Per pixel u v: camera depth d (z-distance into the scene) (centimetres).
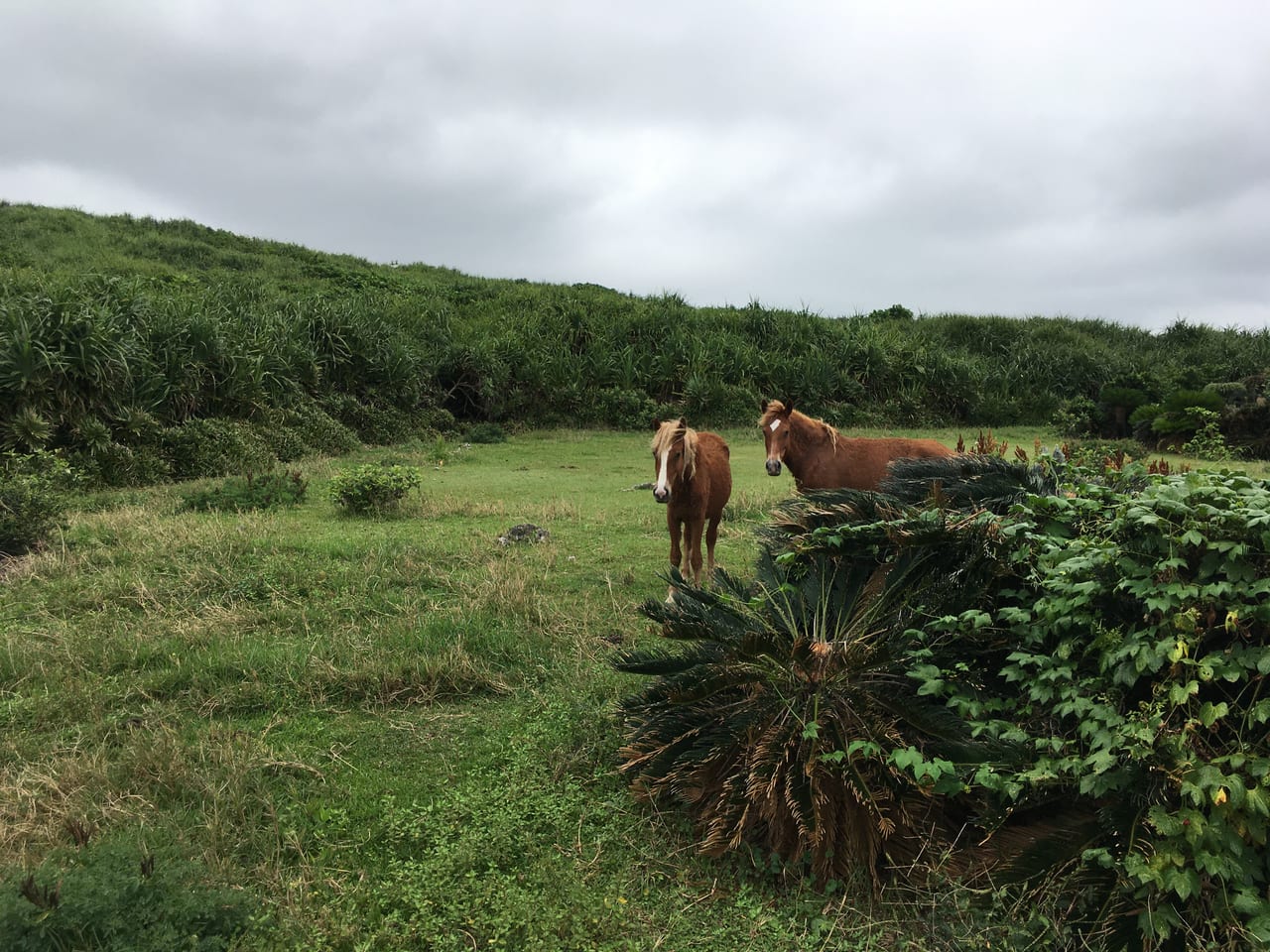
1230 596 257
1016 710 310
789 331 2692
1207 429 1731
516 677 480
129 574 606
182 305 1519
